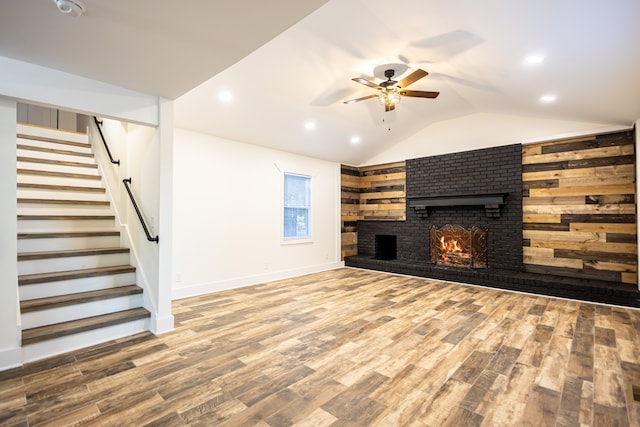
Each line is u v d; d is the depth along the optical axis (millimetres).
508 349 2725
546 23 2258
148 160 3246
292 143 5566
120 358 2531
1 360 2322
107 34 1942
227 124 4539
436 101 4859
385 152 6832
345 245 7125
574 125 4652
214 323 3361
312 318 3531
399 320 3461
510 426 1746
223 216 4926
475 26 2545
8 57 2246
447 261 5828
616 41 2320
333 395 2041
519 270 5082
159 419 1795
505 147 5215
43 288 2879
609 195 4449
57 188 3988
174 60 2297
